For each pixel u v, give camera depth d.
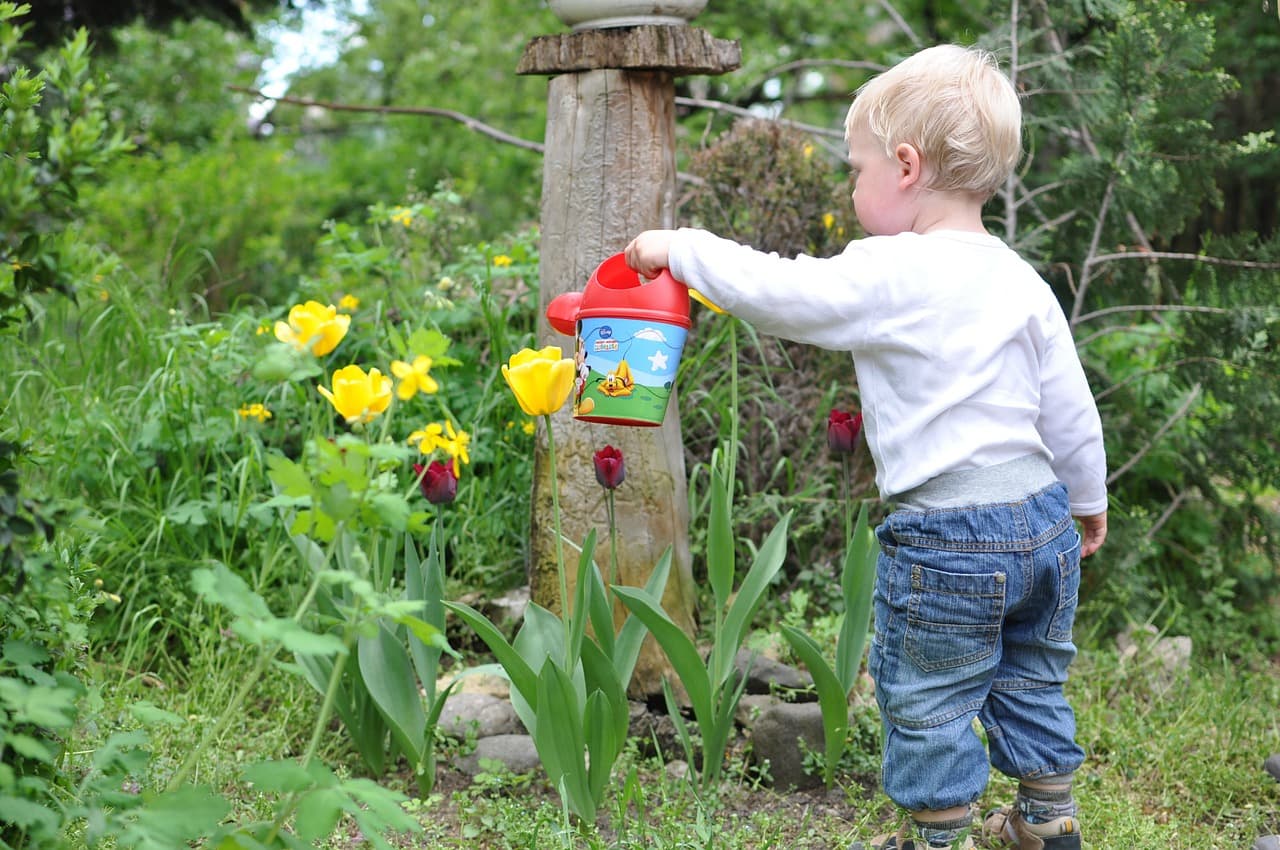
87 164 1.48
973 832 2.39
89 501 3.41
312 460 1.55
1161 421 3.95
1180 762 2.75
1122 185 3.63
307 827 1.39
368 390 1.58
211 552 3.39
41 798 1.59
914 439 1.96
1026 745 2.11
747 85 8.91
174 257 5.43
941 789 1.99
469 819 2.41
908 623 1.98
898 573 2.00
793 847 2.32
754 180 3.78
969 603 1.93
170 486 3.48
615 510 2.90
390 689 2.46
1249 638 3.64
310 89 12.95
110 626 3.08
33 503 1.48
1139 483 4.08
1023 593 1.96
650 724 2.76
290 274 8.07
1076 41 4.30
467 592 3.36
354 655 2.51
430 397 3.65
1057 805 2.15
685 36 2.80
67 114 1.52
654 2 2.79
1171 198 3.72
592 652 2.33
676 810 2.35
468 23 12.15
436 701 2.44
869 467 3.68
